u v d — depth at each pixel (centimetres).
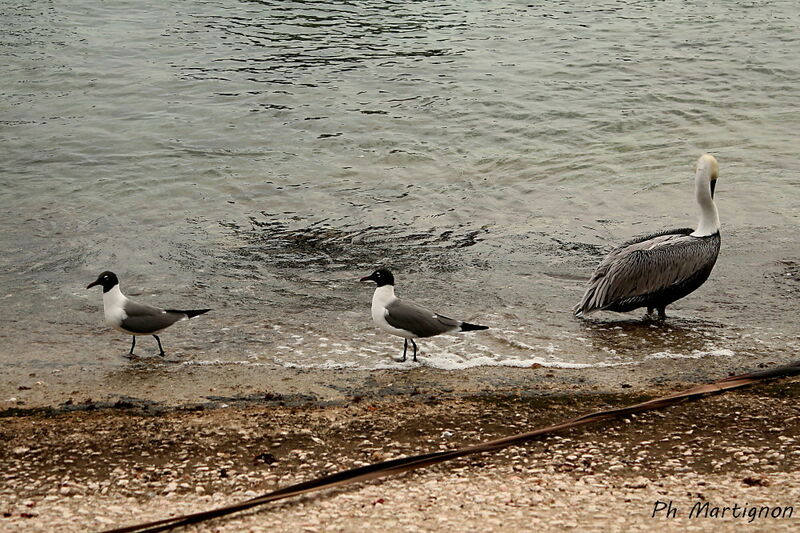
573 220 1750
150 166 1950
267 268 1525
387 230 1695
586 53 2584
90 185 1869
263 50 2584
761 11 2925
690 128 2172
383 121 2173
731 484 898
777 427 1026
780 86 2377
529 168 1989
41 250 1579
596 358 1226
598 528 805
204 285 1455
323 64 2492
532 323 1334
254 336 1280
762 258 1552
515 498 870
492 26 2809
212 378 1158
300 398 1107
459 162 2009
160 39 2641
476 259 1571
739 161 1991
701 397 1101
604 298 1341
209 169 1944
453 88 2352
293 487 855
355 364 1201
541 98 2298
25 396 1100
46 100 2253
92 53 2523
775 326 1321
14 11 2806
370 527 811
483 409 1078
